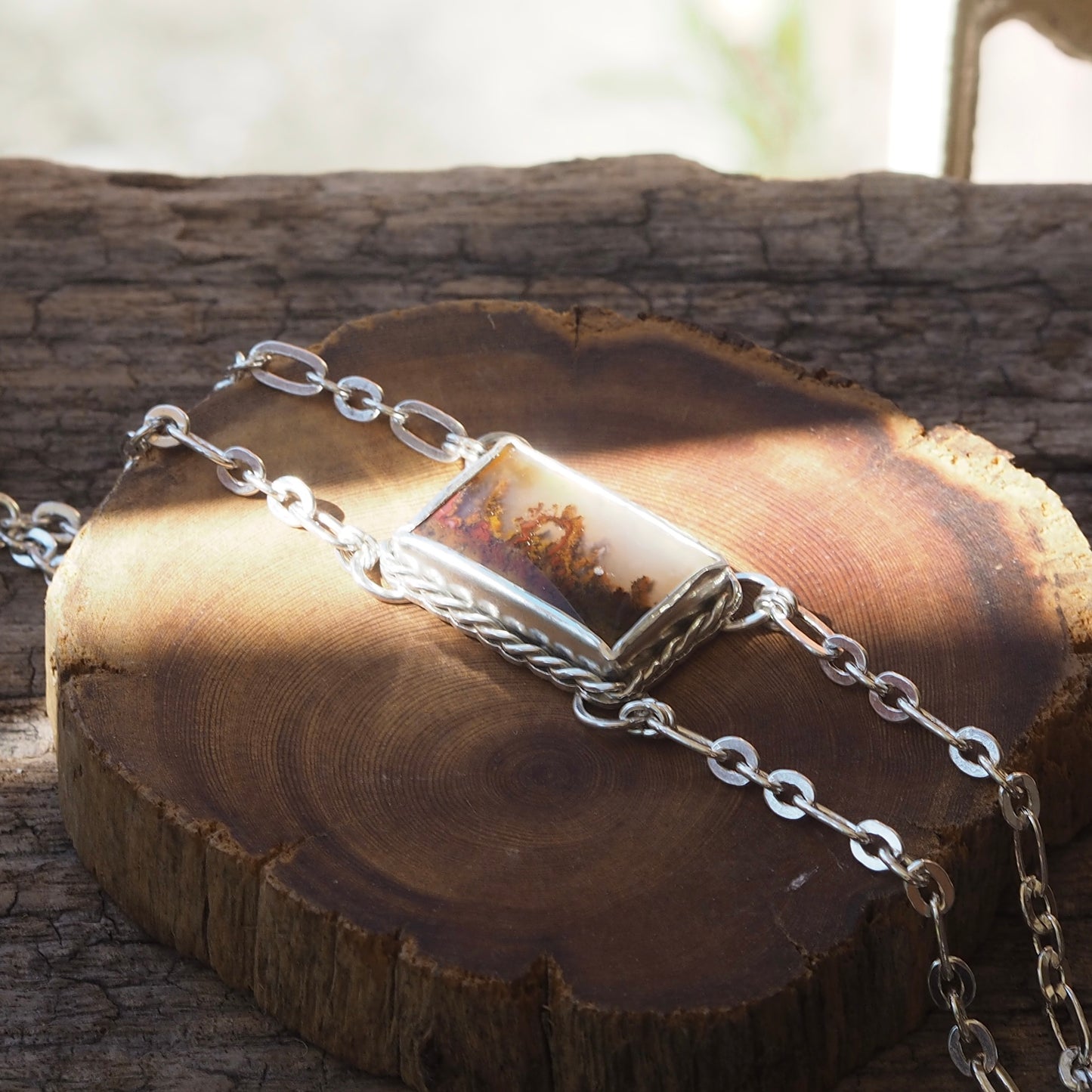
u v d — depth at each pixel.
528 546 0.41
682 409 0.44
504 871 0.40
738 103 1.02
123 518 0.42
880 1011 0.40
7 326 0.48
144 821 0.40
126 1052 0.40
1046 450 0.47
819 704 0.41
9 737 0.43
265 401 0.44
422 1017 0.39
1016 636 0.41
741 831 0.40
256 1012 0.41
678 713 0.41
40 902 0.42
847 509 0.42
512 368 0.44
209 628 0.41
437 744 0.40
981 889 0.40
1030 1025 0.41
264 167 1.09
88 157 1.09
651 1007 0.39
